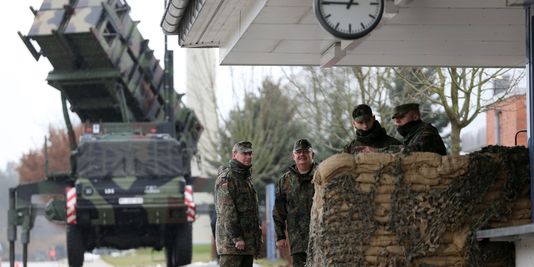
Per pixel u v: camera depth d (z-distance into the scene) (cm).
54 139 6788
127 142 2681
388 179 1020
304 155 1268
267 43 1481
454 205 1013
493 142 2848
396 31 1384
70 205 2633
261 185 4284
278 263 3241
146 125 2789
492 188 1023
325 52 1438
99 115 2831
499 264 1022
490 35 1409
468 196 1014
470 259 1009
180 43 1689
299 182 1277
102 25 2550
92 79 2658
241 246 1255
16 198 2820
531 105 1036
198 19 1473
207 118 5147
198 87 5131
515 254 1020
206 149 4481
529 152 1023
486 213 1016
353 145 1184
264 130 4278
